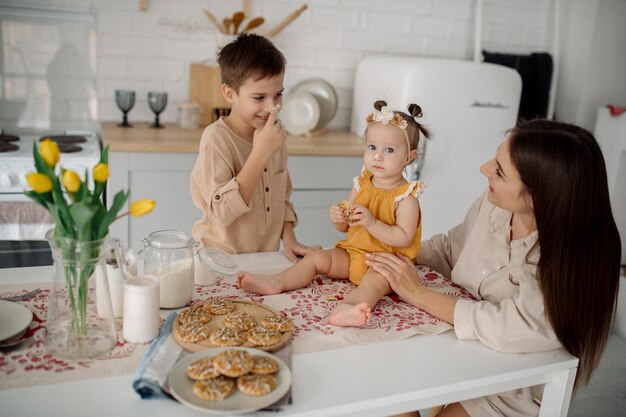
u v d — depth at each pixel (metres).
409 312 1.24
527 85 3.35
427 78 2.70
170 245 1.16
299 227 2.75
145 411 0.84
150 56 2.89
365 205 1.35
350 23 3.18
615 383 2.36
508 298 1.20
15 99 2.75
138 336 1.02
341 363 1.01
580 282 1.10
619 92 3.47
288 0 3.04
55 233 0.92
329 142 2.85
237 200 1.46
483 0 3.41
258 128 1.59
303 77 3.19
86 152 2.45
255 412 0.85
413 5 3.27
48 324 0.96
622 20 3.32
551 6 3.53
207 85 2.87
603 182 1.11
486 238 1.38
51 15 2.68
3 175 2.26
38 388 0.87
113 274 1.10
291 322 1.09
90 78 2.84
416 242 1.37
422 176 2.84
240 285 1.27
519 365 1.07
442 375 1.00
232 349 0.95
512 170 1.15
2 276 1.28
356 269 1.35
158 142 2.44
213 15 2.87
